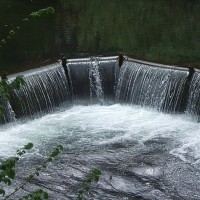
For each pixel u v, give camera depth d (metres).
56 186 11.74
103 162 13.01
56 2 30.59
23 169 12.52
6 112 15.33
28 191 11.38
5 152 13.61
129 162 12.98
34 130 15.30
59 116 16.59
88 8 29.50
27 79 16.31
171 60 18.98
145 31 24.22
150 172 12.41
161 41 22.28
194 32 23.91
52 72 17.28
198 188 11.73
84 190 5.77
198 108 15.80
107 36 23.12
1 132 14.99
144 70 17.31
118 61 18.11
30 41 21.91
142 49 20.94
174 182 11.98
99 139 14.63
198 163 12.91
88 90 18.20
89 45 21.47
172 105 16.53
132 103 17.67
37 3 29.95
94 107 17.69
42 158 13.26
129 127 15.52
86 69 18.06
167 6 30.61
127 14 28.14
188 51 20.47
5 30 23.61
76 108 17.55
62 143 14.34
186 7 30.25
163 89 16.70
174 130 15.17
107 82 18.33
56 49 20.70
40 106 16.59
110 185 11.78
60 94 17.45
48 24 25.08
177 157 13.26
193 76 16.11
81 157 13.29
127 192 11.52
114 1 31.95
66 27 24.62
